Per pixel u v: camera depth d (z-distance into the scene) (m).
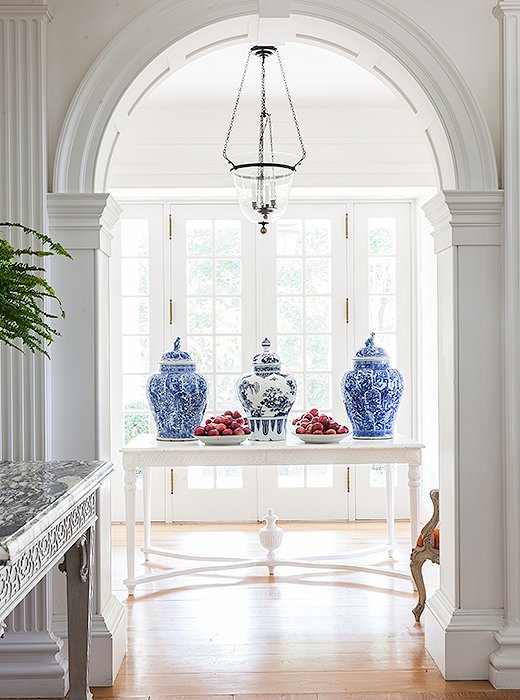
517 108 3.42
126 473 4.47
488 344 3.47
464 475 3.46
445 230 3.55
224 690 3.30
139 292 6.57
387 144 5.95
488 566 3.45
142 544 5.77
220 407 6.58
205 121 5.90
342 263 6.59
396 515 6.57
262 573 5.04
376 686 3.33
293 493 6.53
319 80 5.36
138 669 3.53
